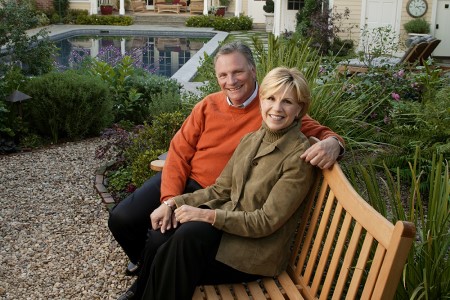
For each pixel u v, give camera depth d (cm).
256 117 263
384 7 1525
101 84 648
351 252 195
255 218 219
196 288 228
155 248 240
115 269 327
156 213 247
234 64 253
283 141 227
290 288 222
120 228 273
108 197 436
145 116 716
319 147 218
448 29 1511
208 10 2462
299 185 219
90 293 302
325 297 206
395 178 441
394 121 494
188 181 274
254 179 230
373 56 707
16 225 390
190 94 697
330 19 1522
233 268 223
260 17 2459
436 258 229
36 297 298
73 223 394
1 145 580
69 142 625
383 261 171
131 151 464
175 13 2520
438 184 235
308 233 230
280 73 226
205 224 220
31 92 617
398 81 603
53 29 2019
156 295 220
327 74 557
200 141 272
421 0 1502
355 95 527
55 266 332
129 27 2192
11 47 873
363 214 188
